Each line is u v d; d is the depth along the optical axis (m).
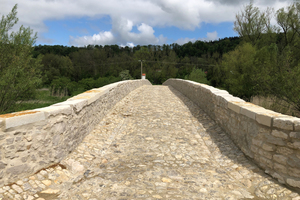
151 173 3.38
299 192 2.58
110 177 3.22
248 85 14.07
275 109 10.76
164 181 3.12
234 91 15.91
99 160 3.93
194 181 3.13
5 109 7.30
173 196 2.69
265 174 3.19
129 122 6.58
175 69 53.19
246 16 21.56
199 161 3.93
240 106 4.21
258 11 20.92
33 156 2.91
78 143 4.36
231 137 4.74
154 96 11.52
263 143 3.31
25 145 2.76
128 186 2.95
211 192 2.82
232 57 18.34
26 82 7.17
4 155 2.49
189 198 2.65
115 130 5.79
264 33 20.52
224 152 4.27
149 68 53.69
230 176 3.35
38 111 3.09
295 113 9.95
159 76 53.09
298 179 2.62
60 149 3.52
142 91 13.72
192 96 9.74
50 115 3.24
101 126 5.84
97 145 4.62
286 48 11.67
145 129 5.89
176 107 8.62
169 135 5.40
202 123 6.32
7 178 2.52
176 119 6.84
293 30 16.17
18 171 2.66
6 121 2.48
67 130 3.79
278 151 2.98
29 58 7.50
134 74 53.34
